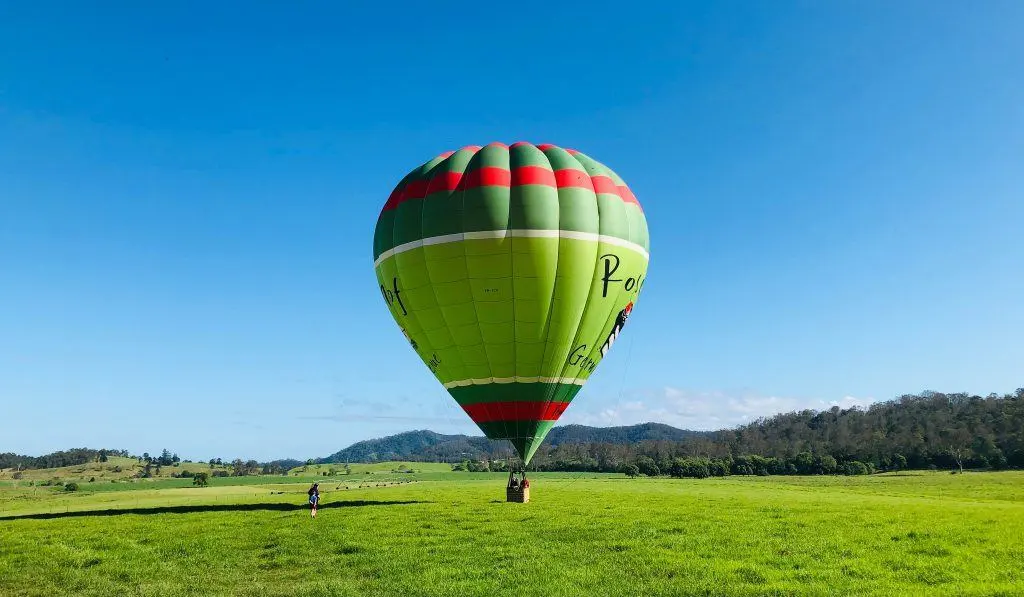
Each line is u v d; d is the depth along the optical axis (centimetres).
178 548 1983
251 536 2177
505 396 2862
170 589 1505
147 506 3719
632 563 1666
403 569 1631
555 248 2738
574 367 2888
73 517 2925
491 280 2738
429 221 2820
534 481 6962
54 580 1636
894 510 2778
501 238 2723
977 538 2005
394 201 3048
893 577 1534
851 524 2303
